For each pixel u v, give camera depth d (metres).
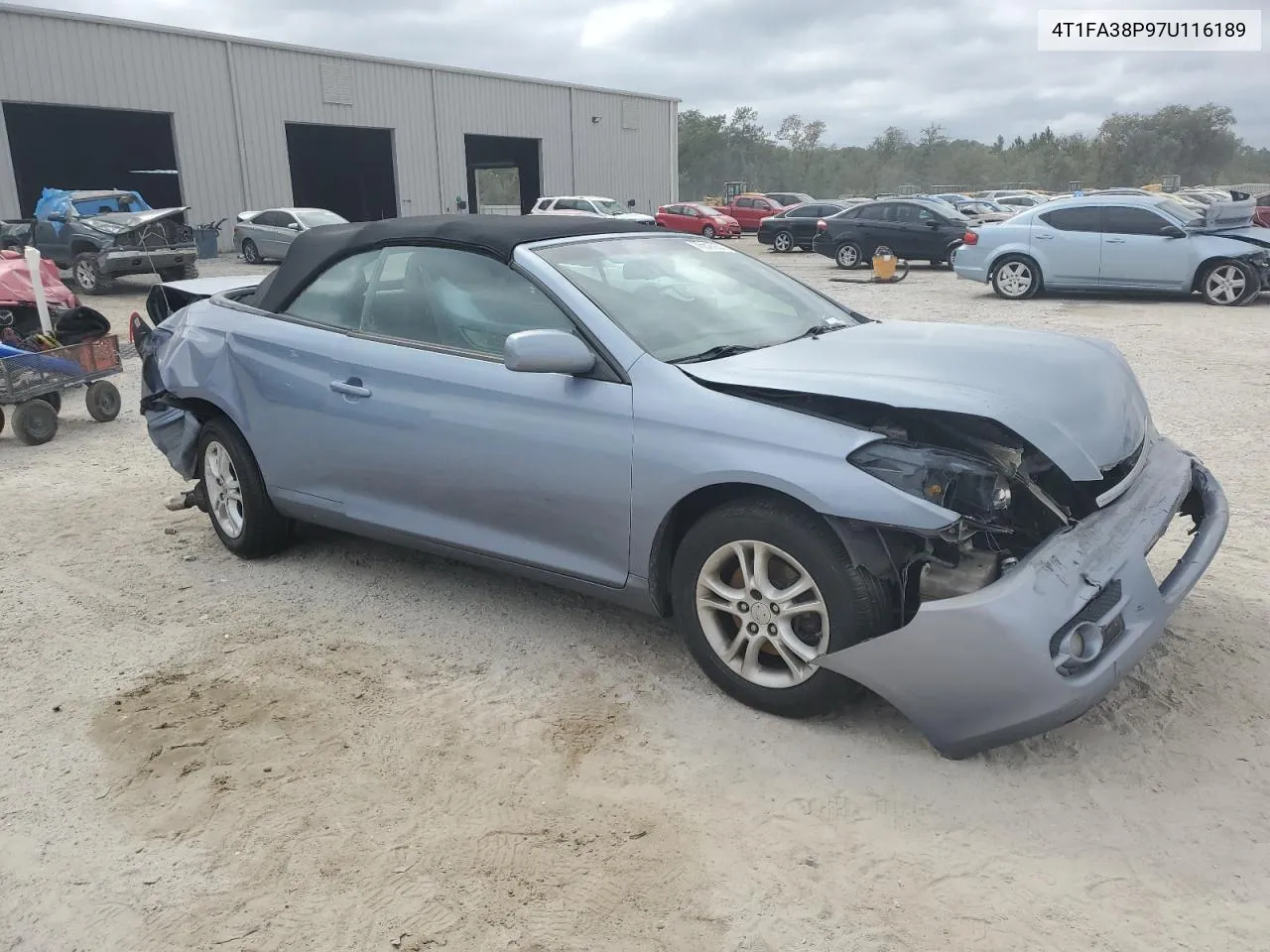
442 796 2.87
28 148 35.16
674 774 2.94
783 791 2.84
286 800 2.87
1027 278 14.80
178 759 3.10
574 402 3.38
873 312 13.56
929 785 2.84
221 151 30.14
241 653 3.81
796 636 3.10
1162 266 13.74
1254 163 105.31
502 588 4.37
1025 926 2.30
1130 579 2.89
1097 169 94.38
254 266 24.05
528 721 3.26
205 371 4.59
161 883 2.55
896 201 21.34
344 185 43.97
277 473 4.42
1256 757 2.92
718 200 57.78
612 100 43.19
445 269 3.89
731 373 3.20
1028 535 3.04
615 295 3.62
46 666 3.75
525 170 43.66
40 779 3.01
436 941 2.32
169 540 5.13
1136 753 2.96
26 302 9.02
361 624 4.04
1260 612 3.85
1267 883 2.42
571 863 2.57
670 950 2.27
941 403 2.84
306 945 2.32
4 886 2.57
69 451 7.19
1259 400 7.67
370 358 3.97
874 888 2.45
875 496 2.76
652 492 3.21
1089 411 3.10
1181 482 3.38
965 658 2.68
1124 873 2.47
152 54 28.11
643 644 3.79
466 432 3.65
